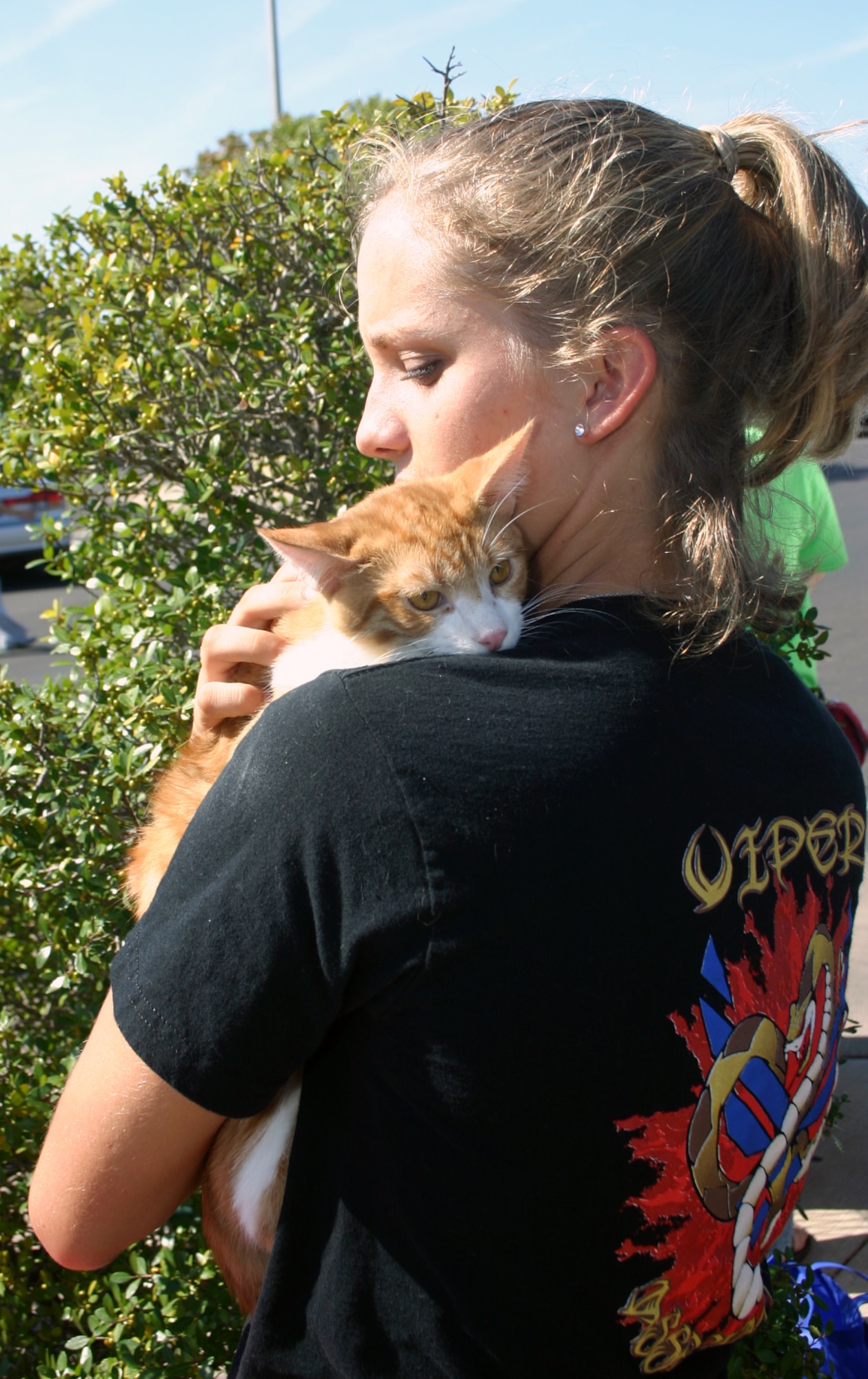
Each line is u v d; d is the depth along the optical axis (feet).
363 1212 3.64
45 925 8.32
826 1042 4.09
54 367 11.13
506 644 7.07
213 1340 7.18
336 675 3.81
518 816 3.42
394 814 3.43
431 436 4.99
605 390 4.52
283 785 3.60
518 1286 3.47
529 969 3.37
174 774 6.87
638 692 3.76
